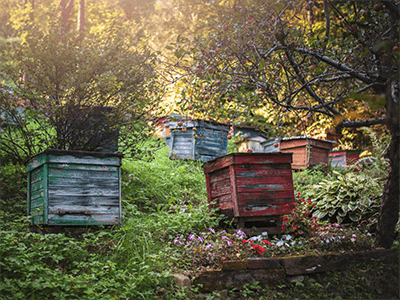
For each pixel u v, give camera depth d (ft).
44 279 10.80
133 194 20.07
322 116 25.02
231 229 16.93
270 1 11.94
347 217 20.61
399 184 16.12
